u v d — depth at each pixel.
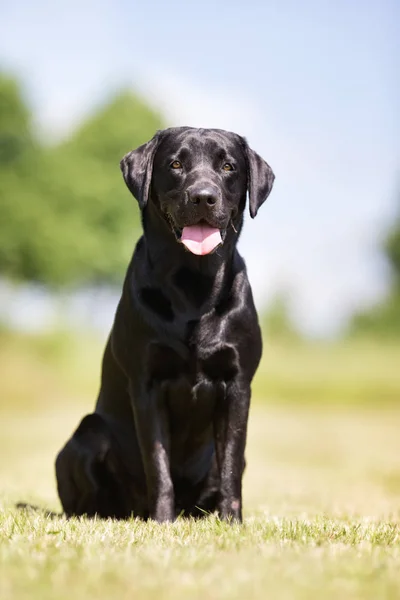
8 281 77.94
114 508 8.91
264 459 22.81
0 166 77.62
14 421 37.62
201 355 7.95
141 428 8.09
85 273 81.25
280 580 5.05
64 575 5.03
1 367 61.03
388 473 18.67
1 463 19.50
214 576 5.11
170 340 7.94
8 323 72.50
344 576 5.25
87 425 8.87
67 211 80.38
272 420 39.50
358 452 25.03
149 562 5.45
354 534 7.01
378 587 4.99
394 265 96.38
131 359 8.15
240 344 8.07
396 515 9.84
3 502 10.07
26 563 5.34
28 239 76.62
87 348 69.94
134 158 8.47
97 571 5.13
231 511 8.02
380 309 87.25
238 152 8.44
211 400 8.12
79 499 8.92
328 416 42.69
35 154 79.00
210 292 7.98
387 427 35.62
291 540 6.55
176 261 7.96
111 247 81.50
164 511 7.93
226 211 7.97
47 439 27.41
